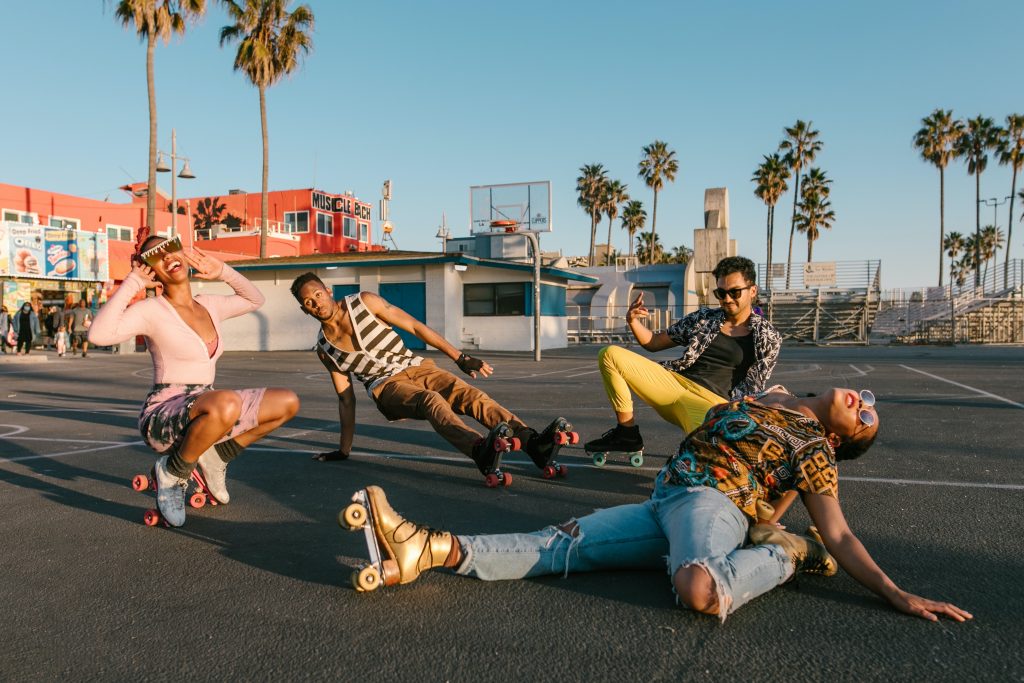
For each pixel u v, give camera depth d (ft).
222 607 9.14
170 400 12.31
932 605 8.38
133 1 84.53
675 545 8.52
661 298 127.13
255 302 13.84
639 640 8.04
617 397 16.47
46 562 10.99
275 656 7.76
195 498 14.06
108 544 11.89
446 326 86.63
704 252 127.75
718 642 7.97
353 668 7.47
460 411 16.46
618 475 16.81
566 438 15.40
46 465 18.79
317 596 9.46
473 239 115.14
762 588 8.43
